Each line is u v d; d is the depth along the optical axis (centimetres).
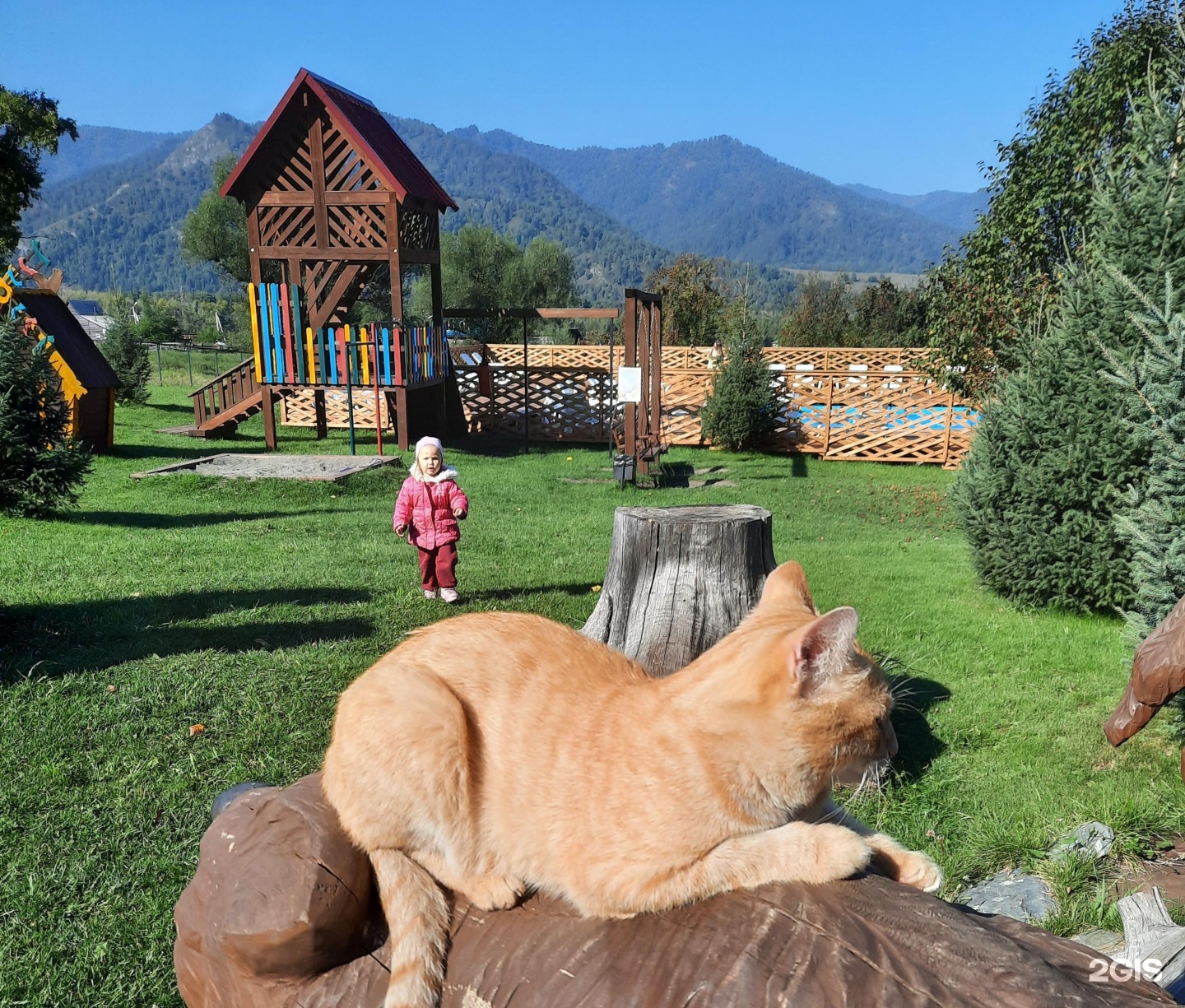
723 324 3594
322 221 1759
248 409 1920
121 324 2748
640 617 499
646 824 186
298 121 1723
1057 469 821
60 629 700
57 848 420
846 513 1400
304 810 203
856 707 206
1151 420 604
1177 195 752
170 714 557
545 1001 165
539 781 200
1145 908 298
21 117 3366
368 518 1214
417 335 1866
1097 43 1341
